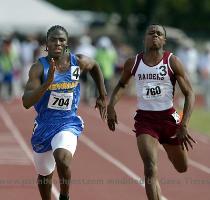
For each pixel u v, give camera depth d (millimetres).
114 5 137625
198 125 55188
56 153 20531
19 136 47625
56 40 21172
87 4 142250
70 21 91375
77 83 21688
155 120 22469
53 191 28000
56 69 21359
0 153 39562
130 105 74000
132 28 127188
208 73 68000
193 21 145125
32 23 89812
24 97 20438
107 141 44906
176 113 22719
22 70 81000
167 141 22844
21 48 80688
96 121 57125
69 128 21391
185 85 22312
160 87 22375
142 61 22516
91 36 124188
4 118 58969
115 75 85188
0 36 89500
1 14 89562
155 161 21547
